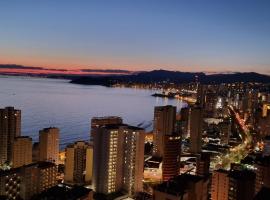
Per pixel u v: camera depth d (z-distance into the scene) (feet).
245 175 448.24
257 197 100.63
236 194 433.48
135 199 538.06
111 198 532.32
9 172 496.64
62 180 614.75
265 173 449.89
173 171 631.56
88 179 612.29
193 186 352.49
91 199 449.89
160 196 327.67
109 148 542.98
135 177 555.69
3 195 476.54
